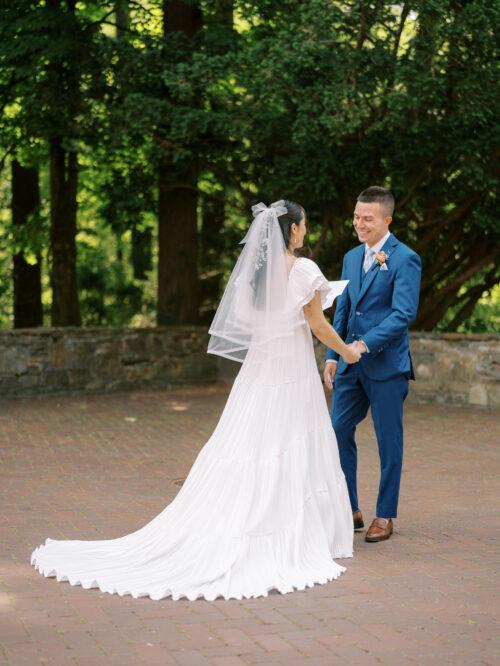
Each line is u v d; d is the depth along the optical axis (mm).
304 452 4500
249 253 4543
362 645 3379
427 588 4102
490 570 4395
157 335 13375
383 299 5004
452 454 7809
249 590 4004
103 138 13516
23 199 16500
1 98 14195
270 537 4297
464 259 14375
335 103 10125
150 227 15492
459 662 3207
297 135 10555
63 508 5793
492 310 16453
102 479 6777
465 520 5480
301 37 10211
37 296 17016
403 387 5035
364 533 5180
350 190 12273
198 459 4543
